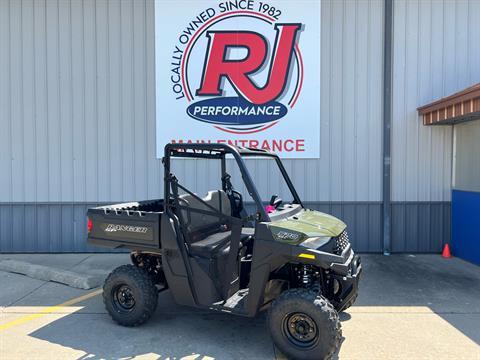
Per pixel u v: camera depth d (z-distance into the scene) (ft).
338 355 11.70
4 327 13.73
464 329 13.50
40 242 24.54
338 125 24.18
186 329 13.53
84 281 17.88
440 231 24.20
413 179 24.16
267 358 11.59
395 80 24.16
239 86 24.18
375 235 24.23
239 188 23.95
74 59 24.39
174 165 24.25
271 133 24.20
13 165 24.53
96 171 24.54
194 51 24.20
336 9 23.99
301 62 24.02
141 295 13.30
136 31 24.23
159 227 13.17
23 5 24.26
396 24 24.02
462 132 22.89
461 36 23.94
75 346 12.28
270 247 11.65
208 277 12.73
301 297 11.01
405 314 14.83
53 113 24.50
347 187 24.20
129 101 24.41
